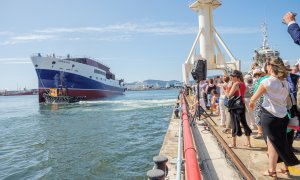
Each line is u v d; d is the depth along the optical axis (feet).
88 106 151.74
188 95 94.27
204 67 32.89
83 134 63.46
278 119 13.30
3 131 76.02
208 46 102.58
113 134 61.05
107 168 35.73
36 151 49.24
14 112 144.15
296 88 16.17
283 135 13.44
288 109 15.08
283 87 13.30
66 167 37.83
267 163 17.67
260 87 13.48
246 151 20.67
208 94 47.62
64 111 128.47
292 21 12.82
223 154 20.59
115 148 46.75
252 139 24.63
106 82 243.40
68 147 50.60
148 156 40.22
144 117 91.15
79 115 106.83
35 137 63.82
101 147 48.37
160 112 106.73
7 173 36.88
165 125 71.46
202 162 18.84
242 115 21.21
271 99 13.32
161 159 13.93
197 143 24.25
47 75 188.24
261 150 20.79
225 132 28.27
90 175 33.68
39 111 137.90
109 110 122.42
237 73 20.83
